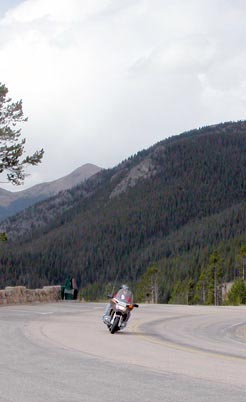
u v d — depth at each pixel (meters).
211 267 114.56
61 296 40.28
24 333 16.70
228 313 31.06
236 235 191.38
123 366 10.88
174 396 8.09
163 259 197.12
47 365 10.74
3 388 8.43
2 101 33.06
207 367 11.15
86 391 8.32
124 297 17.78
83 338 15.88
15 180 33.81
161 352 13.46
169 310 32.41
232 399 7.99
